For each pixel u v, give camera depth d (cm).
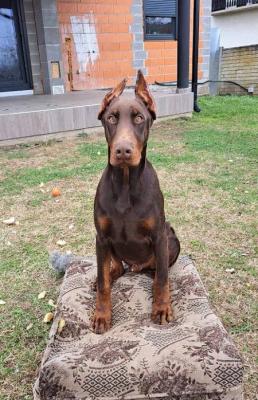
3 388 90
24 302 119
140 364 80
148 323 94
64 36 386
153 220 93
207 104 436
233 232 154
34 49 383
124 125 85
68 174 221
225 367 79
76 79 405
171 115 357
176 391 78
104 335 92
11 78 382
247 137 295
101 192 93
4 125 269
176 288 107
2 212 177
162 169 227
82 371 79
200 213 171
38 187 204
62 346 90
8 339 104
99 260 95
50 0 365
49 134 290
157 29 439
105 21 403
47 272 133
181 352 82
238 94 539
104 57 414
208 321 91
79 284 109
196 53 371
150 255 102
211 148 267
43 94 392
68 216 172
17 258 142
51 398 79
